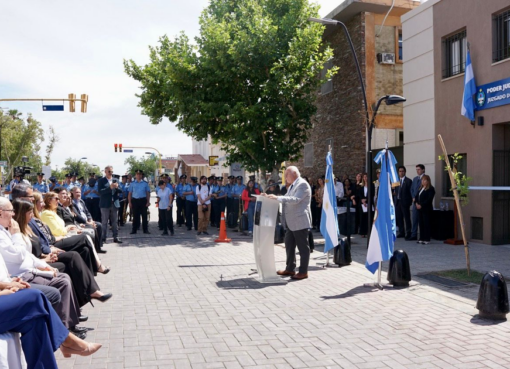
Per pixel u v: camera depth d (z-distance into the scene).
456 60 13.93
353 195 15.50
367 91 18.88
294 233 8.52
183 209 19.53
